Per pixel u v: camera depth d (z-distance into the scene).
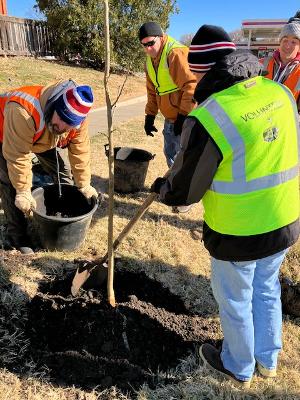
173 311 2.96
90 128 7.75
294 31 3.27
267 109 1.79
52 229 3.22
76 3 14.28
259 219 1.89
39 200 3.44
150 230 3.97
